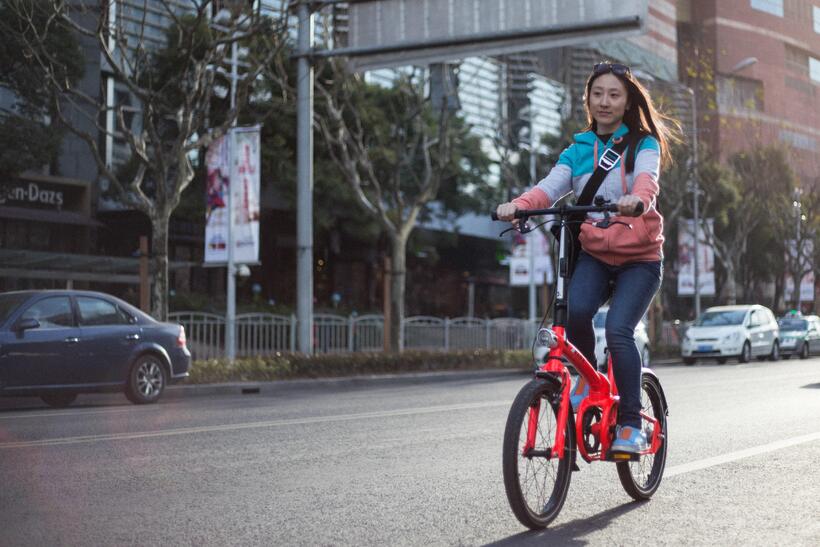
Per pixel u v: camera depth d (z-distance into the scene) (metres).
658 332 36.28
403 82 26.38
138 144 17.30
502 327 27.73
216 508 5.28
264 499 5.55
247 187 19.58
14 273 26.56
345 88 25.22
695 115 38.06
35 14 19.78
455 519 4.99
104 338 12.88
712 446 7.83
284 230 38.25
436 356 22.31
